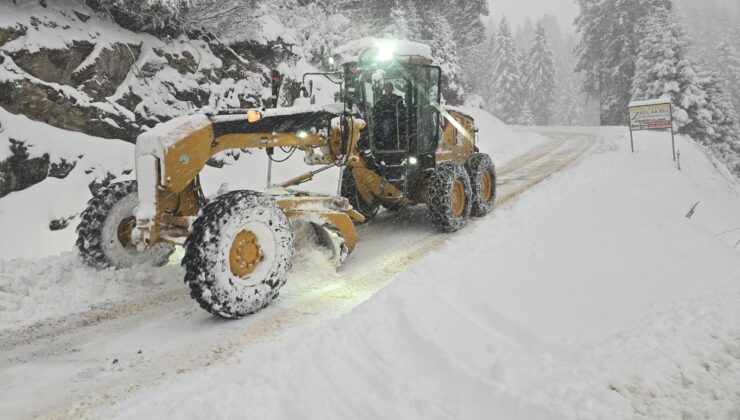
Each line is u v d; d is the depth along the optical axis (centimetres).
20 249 545
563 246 471
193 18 918
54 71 692
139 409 242
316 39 1267
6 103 632
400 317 313
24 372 289
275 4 1243
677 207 893
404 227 652
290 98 1126
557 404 219
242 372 278
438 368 260
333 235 446
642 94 3008
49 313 375
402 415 221
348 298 398
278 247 372
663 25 2934
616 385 238
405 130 600
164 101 830
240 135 409
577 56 4106
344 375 255
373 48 566
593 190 812
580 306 334
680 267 404
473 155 737
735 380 243
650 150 1560
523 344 291
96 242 423
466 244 518
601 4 3716
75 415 243
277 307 379
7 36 654
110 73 767
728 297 343
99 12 807
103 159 695
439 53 2197
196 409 234
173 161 361
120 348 318
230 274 339
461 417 219
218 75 964
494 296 354
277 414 229
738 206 1266
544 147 1836
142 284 434
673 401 226
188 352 307
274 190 471
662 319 311
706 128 2830
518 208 716
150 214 363
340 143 486
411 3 2012
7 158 597
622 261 419
